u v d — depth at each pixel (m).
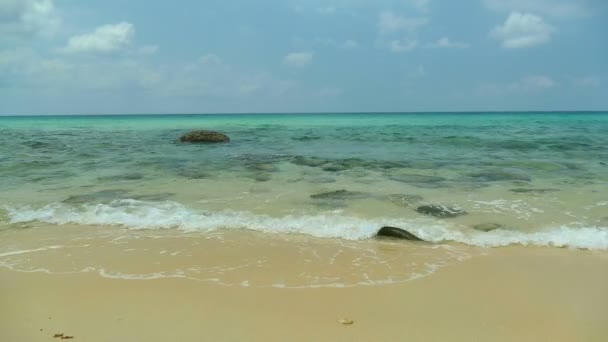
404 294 5.98
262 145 26.28
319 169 16.44
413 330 4.97
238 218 9.87
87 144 27.14
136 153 22.00
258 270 6.88
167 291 6.06
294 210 10.48
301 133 38.22
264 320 5.20
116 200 11.62
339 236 8.67
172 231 9.06
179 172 15.92
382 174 15.24
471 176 14.68
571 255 7.61
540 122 57.78
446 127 46.00
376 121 70.31
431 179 14.21
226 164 17.83
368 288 6.19
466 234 8.68
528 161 17.66
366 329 4.98
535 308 5.54
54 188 13.21
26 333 4.83
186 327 5.02
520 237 8.48
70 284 6.30
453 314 5.38
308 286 6.25
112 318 5.24
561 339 4.77
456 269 6.94
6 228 9.31
